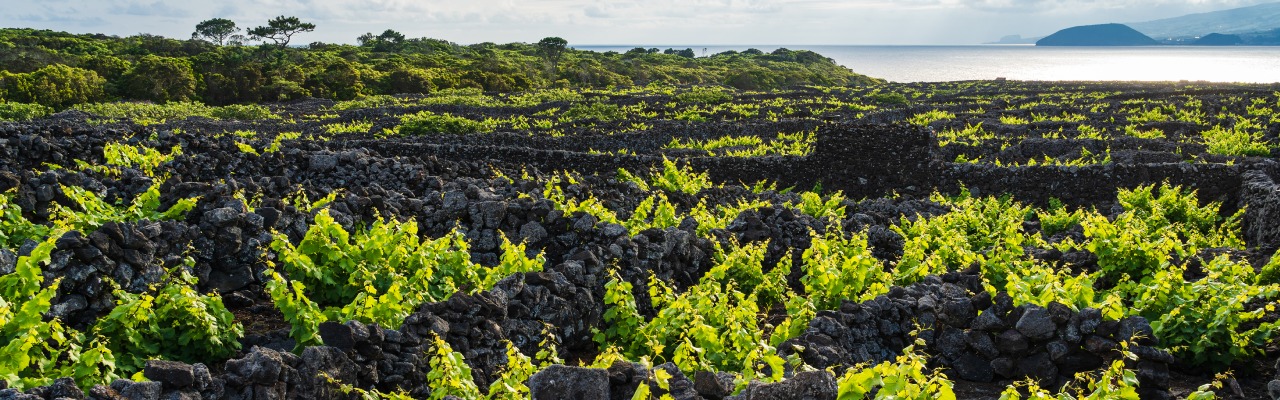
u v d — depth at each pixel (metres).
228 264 11.07
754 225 16.22
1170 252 15.06
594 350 10.98
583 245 14.02
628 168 27.16
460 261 11.52
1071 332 9.06
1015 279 10.18
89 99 63.94
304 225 12.74
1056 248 15.55
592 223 14.18
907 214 22.03
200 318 8.38
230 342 8.56
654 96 67.69
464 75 87.19
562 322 10.56
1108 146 33.03
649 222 17.09
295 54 101.62
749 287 13.27
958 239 15.00
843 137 27.11
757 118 49.62
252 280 11.23
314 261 10.82
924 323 10.05
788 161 27.58
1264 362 10.03
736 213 18.70
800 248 16.72
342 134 37.47
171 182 14.09
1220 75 193.00
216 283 10.94
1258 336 9.91
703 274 14.69
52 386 5.93
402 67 85.88
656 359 9.75
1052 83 85.19
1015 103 58.47
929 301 10.19
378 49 126.00
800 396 6.46
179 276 10.26
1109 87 75.44
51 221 12.38
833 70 148.62
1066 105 53.62
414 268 11.02
